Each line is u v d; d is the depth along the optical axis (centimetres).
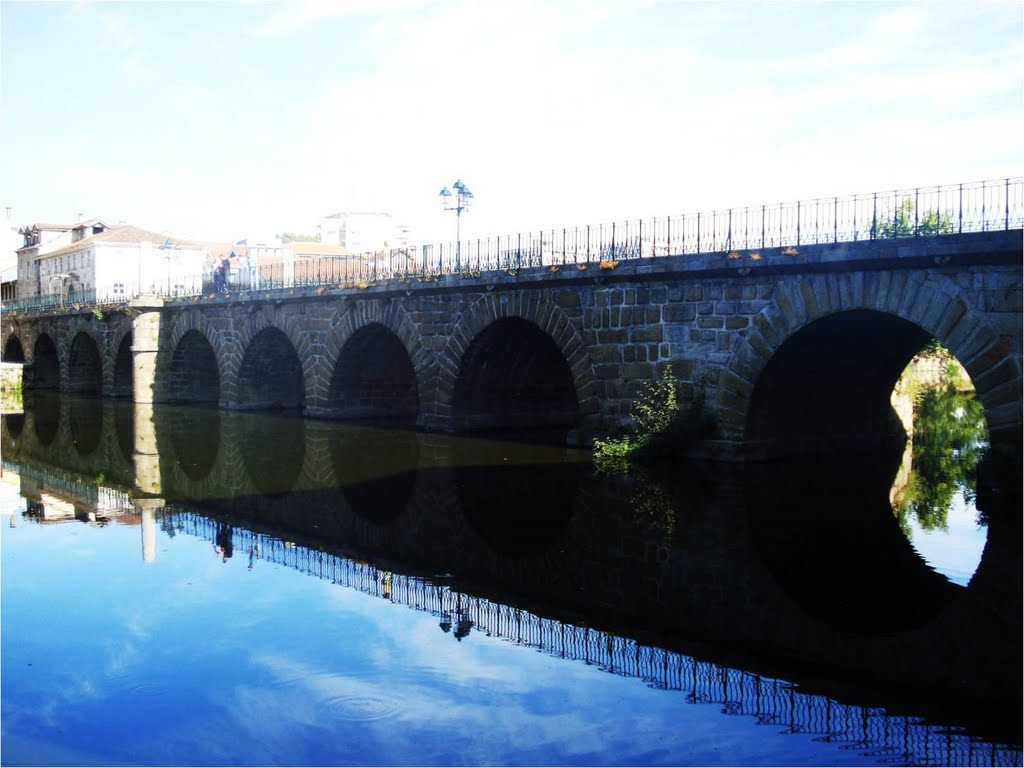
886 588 1359
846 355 2389
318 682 1038
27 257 10088
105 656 1118
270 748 883
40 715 958
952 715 939
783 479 2158
